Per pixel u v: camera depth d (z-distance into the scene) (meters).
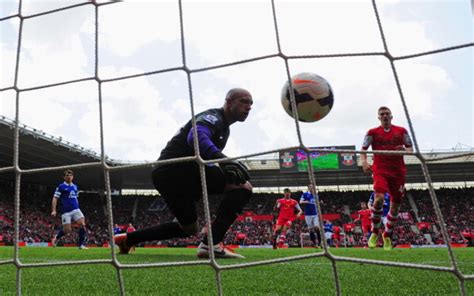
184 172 4.17
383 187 6.45
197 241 30.77
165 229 5.01
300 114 3.91
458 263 4.20
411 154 2.06
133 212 37.72
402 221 33.38
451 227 31.88
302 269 3.10
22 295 2.09
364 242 31.17
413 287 2.14
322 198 37.69
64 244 30.77
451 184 39.62
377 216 6.90
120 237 5.36
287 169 31.11
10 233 27.88
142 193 41.59
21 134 23.55
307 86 3.84
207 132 4.00
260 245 31.19
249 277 2.64
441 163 33.28
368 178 37.38
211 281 2.48
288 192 12.27
